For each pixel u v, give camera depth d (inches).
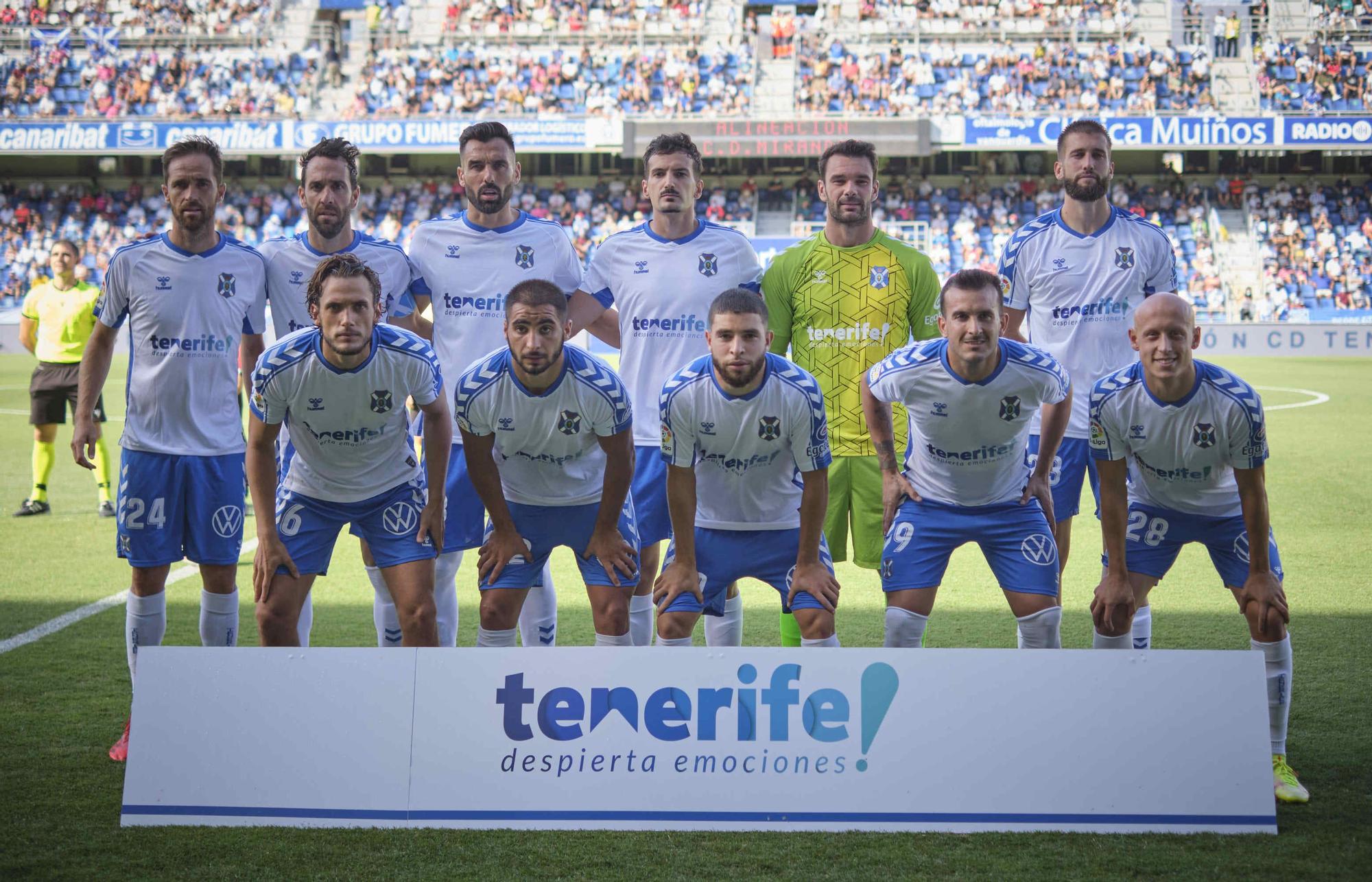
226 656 124.5
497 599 150.3
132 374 161.2
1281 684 137.3
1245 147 967.6
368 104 1087.6
